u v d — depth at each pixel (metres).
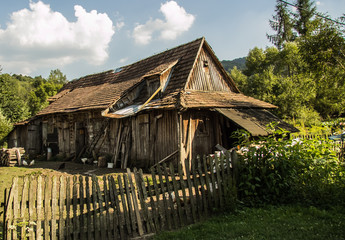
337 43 16.86
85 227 4.55
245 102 14.59
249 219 5.09
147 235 4.80
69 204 4.45
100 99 15.96
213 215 5.56
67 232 4.38
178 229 5.03
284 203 5.84
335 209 5.28
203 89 14.53
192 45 15.32
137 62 19.45
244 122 11.29
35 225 4.58
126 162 13.23
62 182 4.45
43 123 20.56
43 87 58.22
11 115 27.55
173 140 11.55
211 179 5.74
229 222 5.05
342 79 19.62
